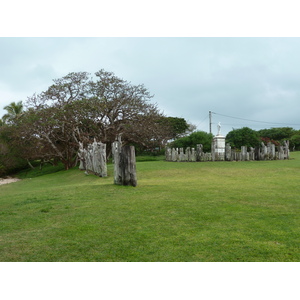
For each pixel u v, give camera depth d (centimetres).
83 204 831
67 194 1016
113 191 1033
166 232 561
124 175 1161
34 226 626
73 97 3541
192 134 3909
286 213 683
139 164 2412
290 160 2539
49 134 3562
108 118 3622
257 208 733
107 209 758
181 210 724
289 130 6425
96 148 2048
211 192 968
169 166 2164
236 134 4172
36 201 906
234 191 984
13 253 477
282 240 506
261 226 585
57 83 3466
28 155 3722
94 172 2120
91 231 579
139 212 716
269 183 1200
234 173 1661
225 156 2619
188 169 1931
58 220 668
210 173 1706
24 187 1856
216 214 680
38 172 4116
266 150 2609
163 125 4100
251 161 2481
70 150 3603
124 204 811
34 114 3388
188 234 546
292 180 1294
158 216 675
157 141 3850
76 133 3391
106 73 3578
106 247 495
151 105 3750
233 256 449
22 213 745
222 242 502
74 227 608
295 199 841
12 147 4200
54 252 479
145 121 3591
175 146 3912
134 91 3644
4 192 1546
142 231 571
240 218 644
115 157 1209
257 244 489
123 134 3588
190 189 1040
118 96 3609
